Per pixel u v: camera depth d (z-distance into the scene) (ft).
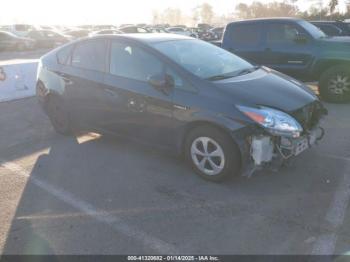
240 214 11.76
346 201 12.31
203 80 13.70
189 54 15.55
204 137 13.55
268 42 27.68
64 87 18.48
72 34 114.11
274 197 12.70
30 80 32.19
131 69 15.62
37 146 18.63
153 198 12.96
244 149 12.67
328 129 19.70
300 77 26.96
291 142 12.64
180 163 15.69
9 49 90.17
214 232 10.91
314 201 12.37
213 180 13.78
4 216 12.12
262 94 13.25
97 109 17.06
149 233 10.99
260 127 12.32
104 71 16.63
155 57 14.87
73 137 19.74
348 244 10.16
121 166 15.71
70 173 15.26
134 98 15.21
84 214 12.11
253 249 10.11
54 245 10.59
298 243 10.27
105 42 16.81
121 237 10.84
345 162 15.30
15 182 14.56
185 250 10.19
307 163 15.28
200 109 13.26
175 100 13.91
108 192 13.51
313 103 14.11
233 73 15.14
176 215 11.86
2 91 29.84
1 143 19.39
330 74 25.36
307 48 26.04
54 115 19.94
